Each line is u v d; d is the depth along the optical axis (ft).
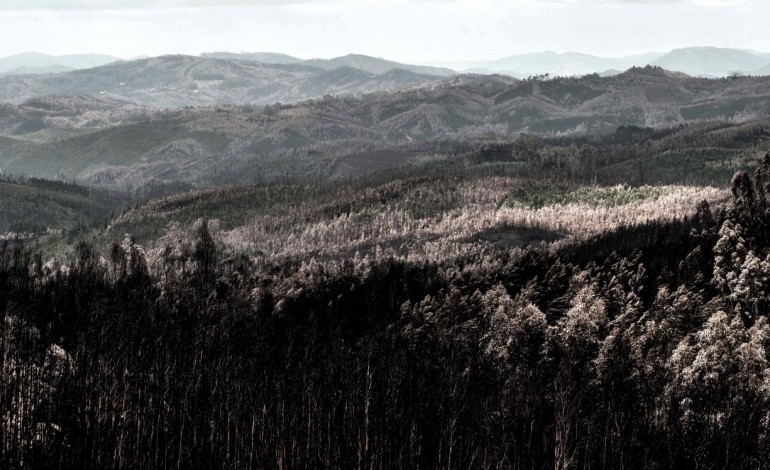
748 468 269.44
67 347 326.44
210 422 275.59
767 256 437.17
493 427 297.33
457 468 266.16
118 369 288.51
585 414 312.29
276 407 291.17
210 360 361.92
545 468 272.31
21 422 218.79
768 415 284.82
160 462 245.04
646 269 575.38
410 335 456.86
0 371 237.86
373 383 317.42
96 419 237.25
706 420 291.17
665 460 277.03
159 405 269.85
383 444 268.21
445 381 338.13
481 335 458.91
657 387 341.21
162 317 463.01
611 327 423.23
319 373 340.80
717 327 350.64
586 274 563.48
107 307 449.89
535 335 412.36
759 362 321.93
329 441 270.26
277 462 260.21
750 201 550.77
